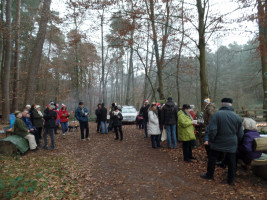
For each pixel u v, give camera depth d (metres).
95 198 3.91
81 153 7.36
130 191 4.15
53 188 4.29
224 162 5.07
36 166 5.64
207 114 5.99
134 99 33.44
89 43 14.80
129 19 9.05
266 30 9.59
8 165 5.43
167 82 20.80
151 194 3.97
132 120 16.11
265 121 9.75
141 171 5.32
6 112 14.80
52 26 11.41
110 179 4.84
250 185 4.11
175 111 7.45
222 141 4.09
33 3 19.58
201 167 5.34
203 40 7.80
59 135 11.05
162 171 5.24
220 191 3.90
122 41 11.01
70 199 3.86
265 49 8.13
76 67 25.41
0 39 13.62
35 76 11.12
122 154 7.10
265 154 4.51
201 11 7.76
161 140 8.46
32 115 8.30
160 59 12.38
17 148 6.52
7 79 14.78
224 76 33.41
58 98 24.67
